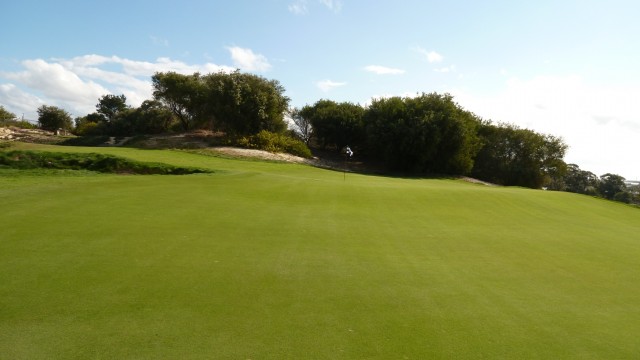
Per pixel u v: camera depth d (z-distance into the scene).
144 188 14.53
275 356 4.42
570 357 4.80
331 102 55.50
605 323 5.86
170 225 9.82
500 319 5.78
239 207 12.64
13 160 19.36
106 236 8.54
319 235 10.02
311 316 5.48
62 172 17.22
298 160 40.84
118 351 4.34
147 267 6.93
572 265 8.85
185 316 5.23
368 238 10.11
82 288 5.91
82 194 12.62
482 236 11.25
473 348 4.88
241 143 41.38
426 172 46.03
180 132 48.12
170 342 4.58
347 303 6.00
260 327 5.07
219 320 5.19
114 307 5.37
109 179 15.88
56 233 8.48
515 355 4.77
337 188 18.11
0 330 4.65
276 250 8.45
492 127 50.41
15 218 9.38
